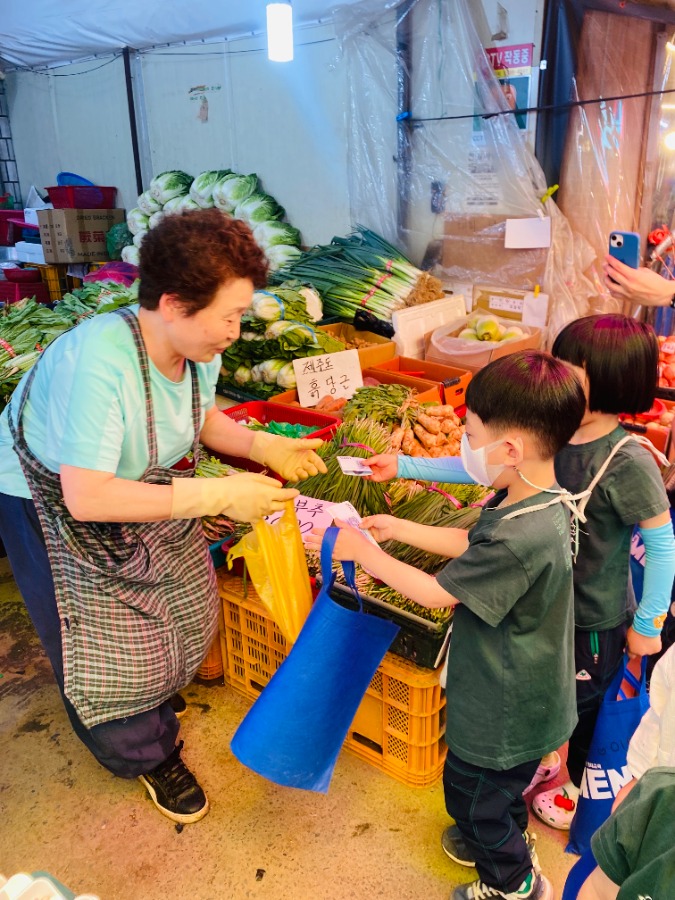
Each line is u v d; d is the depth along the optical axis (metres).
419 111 3.87
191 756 2.18
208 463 2.73
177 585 1.92
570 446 1.69
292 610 1.80
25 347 3.54
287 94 4.48
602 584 1.69
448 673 1.57
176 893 1.77
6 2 6.01
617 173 3.50
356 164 4.25
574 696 1.58
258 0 4.31
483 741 1.51
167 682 1.90
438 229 4.02
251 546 1.88
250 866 1.83
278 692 1.66
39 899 0.88
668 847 0.87
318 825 1.95
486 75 3.58
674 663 1.06
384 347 3.61
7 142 7.02
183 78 5.10
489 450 1.41
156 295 1.47
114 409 1.53
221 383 3.80
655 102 3.35
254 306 3.45
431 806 2.00
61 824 1.97
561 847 1.88
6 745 2.26
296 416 3.12
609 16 3.25
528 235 3.66
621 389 1.59
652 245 3.58
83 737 1.97
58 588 1.77
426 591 1.48
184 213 1.48
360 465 2.01
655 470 1.63
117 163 5.96
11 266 6.12
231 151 5.01
